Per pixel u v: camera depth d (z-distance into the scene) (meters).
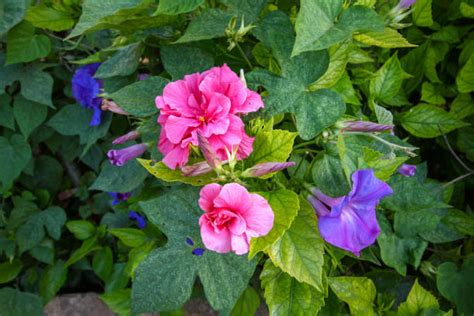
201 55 0.50
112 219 0.78
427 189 0.54
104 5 0.48
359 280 0.55
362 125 0.46
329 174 0.46
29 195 0.80
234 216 0.38
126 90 0.49
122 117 0.74
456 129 0.66
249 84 0.46
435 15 0.66
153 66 0.58
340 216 0.45
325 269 0.54
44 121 0.78
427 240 0.58
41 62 0.74
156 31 0.52
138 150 0.51
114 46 0.55
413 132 0.61
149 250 0.64
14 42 0.67
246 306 0.58
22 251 0.78
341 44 0.46
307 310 0.50
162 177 0.42
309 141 0.52
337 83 0.52
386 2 0.53
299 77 0.46
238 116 0.44
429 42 0.62
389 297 0.61
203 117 0.40
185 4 0.44
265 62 0.51
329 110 0.45
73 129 0.72
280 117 0.49
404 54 0.66
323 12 0.42
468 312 0.59
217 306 0.46
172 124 0.40
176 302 0.47
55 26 0.61
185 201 0.47
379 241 0.56
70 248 0.85
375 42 0.48
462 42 0.65
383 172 0.47
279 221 0.41
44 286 0.78
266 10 0.54
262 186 0.47
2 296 0.76
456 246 0.65
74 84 0.66
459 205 0.66
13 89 0.75
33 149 0.82
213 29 0.46
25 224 0.79
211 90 0.41
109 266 0.75
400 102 0.62
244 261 0.47
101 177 0.58
